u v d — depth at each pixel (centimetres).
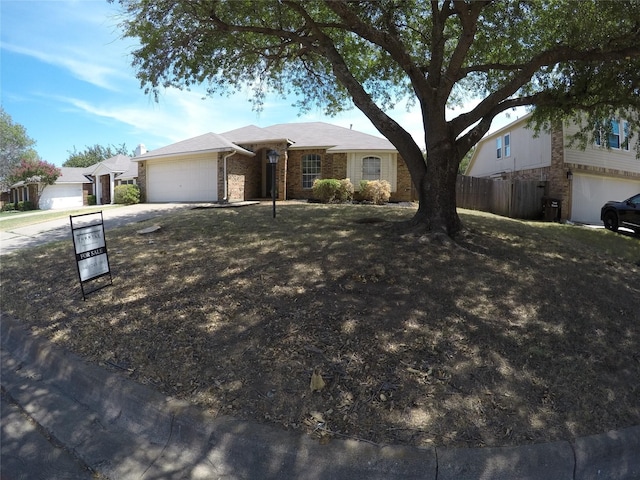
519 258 620
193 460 248
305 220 898
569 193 1582
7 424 287
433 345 347
